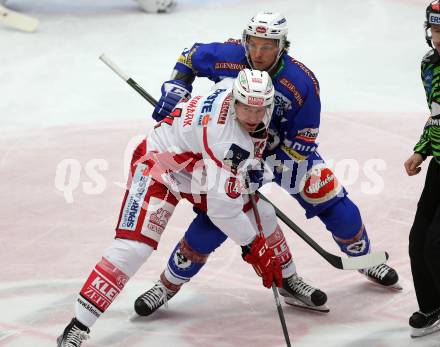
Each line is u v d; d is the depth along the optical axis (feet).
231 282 43.70
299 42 93.45
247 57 37.09
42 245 47.70
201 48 38.99
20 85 78.64
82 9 109.09
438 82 33.22
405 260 45.70
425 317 36.70
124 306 40.88
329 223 41.19
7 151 62.69
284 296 41.39
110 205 53.67
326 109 71.77
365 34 96.32
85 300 34.35
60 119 69.97
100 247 47.50
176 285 39.81
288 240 48.85
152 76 81.56
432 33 32.42
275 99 36.96
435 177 35.37
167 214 35.81
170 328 38.68
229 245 47.91
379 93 76.23
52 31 97.71
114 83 79.41
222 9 109.09
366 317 39.83
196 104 35.04
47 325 38.63
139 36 96.07
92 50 90.43
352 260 37.91
